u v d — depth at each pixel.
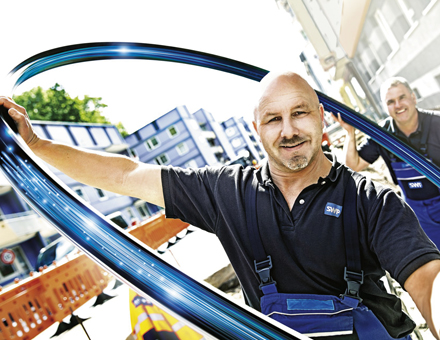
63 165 1.32
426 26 7.70
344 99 19.50
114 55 1.64
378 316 1.08
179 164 38.41
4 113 1.03
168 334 2.10
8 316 4.76
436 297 0.78
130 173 1.37
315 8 12.64
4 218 20.47
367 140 2.47
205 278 4.11
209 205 1.27
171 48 1.84
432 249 0.90
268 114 1.12
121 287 5.80
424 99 10.13
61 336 4.38
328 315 1.02
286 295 1.06
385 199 1.01
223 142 44.25
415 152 2.08
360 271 1.02
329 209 1.07
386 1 9.11
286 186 1.15
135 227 8.69
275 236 1.10
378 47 11.60
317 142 1.12
